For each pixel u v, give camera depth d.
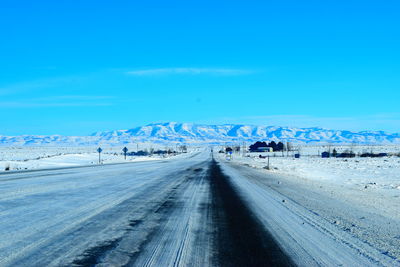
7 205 13.02
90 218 10.72
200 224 10.11
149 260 6.71
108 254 7.04
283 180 28.31
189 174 32.88
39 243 7.75
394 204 15.66
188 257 6.96
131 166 48.16
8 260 6.54
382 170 46.66
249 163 65.62
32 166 46.88
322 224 10.38
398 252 7.60
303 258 7.02
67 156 80.75
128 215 11.34
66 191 17.72
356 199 16.94
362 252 7.53
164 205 13.68
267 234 8.99
